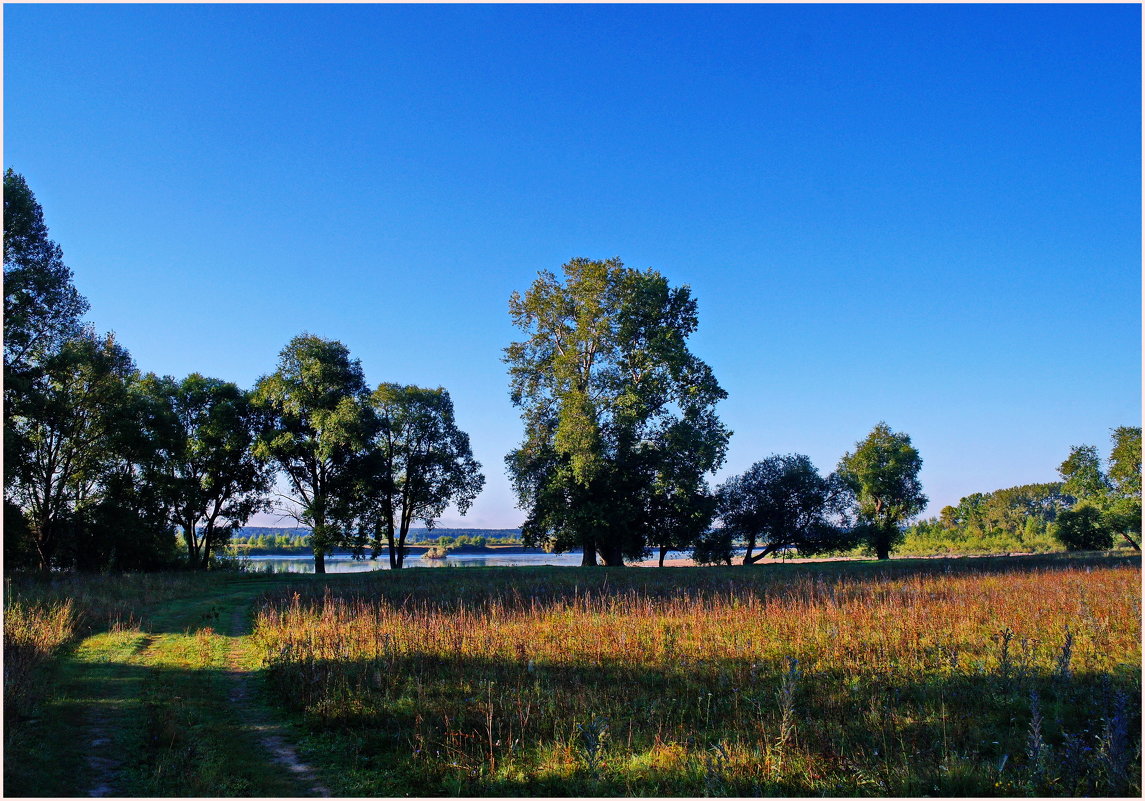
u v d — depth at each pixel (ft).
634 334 146.00
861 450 234.99
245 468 166.91
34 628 45.60
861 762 24.48
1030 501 408.05
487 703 32.40
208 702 35.50
